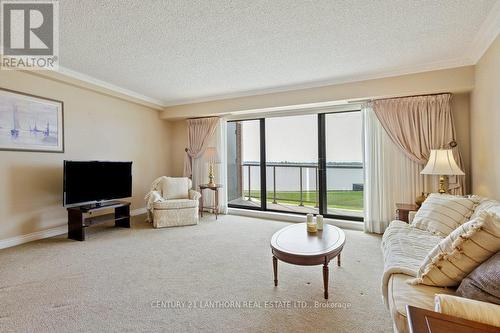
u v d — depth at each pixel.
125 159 4.46
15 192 3.06
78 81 3.50
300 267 2.43
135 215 4.66
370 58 2.91
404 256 1.67
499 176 2.25
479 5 1.94
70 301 1.84
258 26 2.21
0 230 2.94
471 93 3.09
